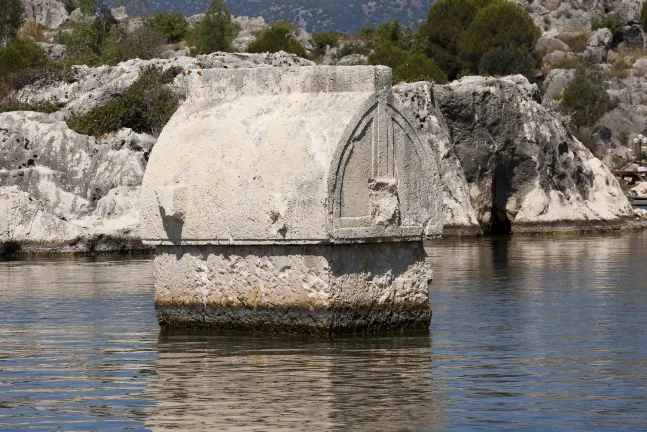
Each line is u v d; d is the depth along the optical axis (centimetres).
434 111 10300
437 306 4222
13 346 3266
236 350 3117
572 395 2588
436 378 2764
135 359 3030
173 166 3406
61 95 11706
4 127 8731
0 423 2377
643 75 19525
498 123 10625
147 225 3456
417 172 3362
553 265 6325
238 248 3319
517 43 18162
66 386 2712
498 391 2625
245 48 18650
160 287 3491
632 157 17262
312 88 3325
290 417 2378
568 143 11388
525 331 3538
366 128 3219
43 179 8231
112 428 2325
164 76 11250
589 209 11031
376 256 3319
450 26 18275
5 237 7244
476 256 7162
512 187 10788
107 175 8512
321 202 3119
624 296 4578
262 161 3234
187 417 2392
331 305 3188
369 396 2566
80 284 5075
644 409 2455
